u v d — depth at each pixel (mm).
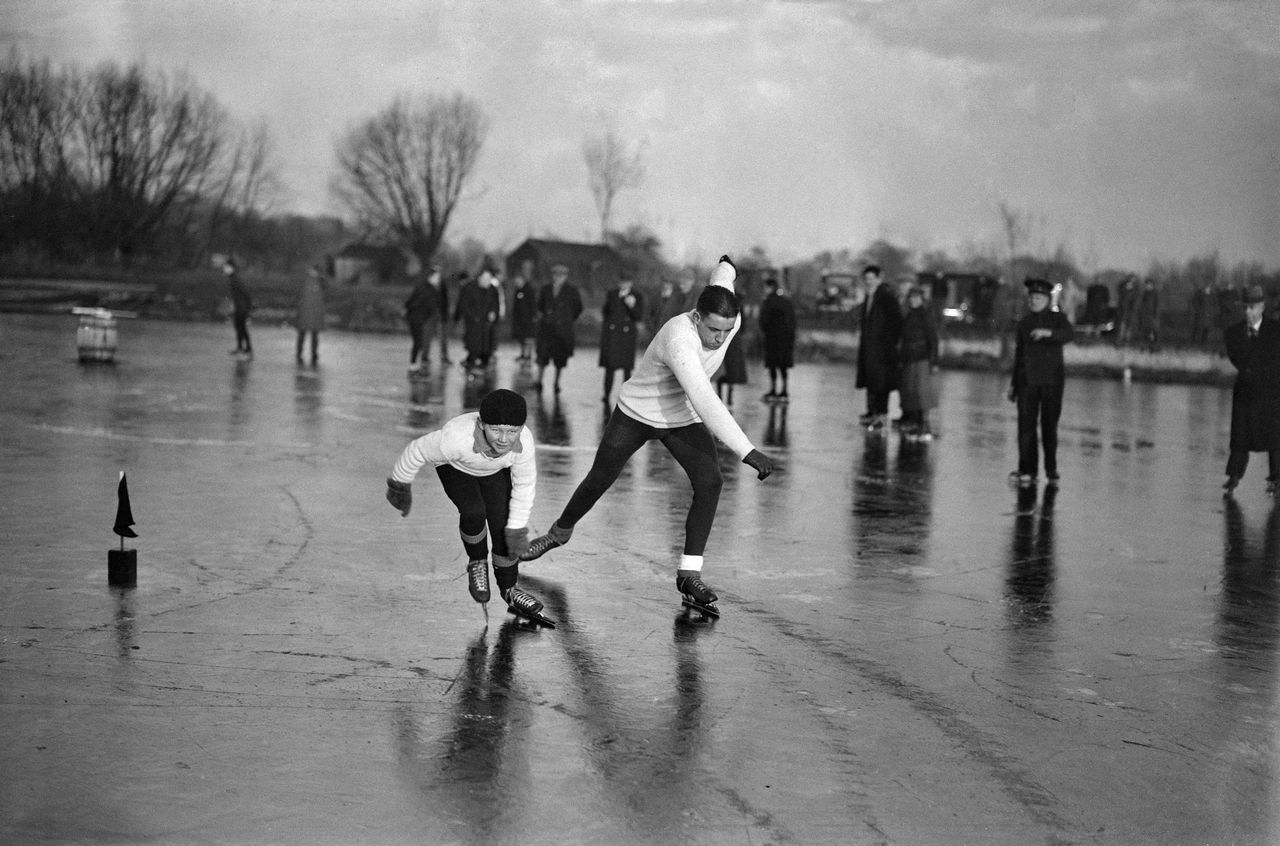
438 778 4094
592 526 8688
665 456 12656
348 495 9508
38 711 4590
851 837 3764
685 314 6461
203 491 9430
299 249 74625
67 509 8516
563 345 19172
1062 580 7566
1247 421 11500
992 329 38094
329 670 5211
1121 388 27422
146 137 61031
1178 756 4559
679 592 6824
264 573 6910
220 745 4312
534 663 5418
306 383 19547
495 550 6078
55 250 58844
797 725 4738
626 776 4176
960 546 8570
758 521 9258
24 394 15961
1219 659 5895
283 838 3613
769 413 18172
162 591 6422
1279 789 4262
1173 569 8023
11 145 57531
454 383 20859
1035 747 4598
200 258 66375
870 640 6012
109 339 21531
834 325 40406
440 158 82625
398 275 88812
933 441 15258
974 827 3867
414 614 6168
